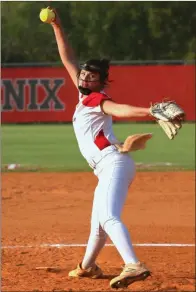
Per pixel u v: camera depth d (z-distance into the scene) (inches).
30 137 2674.7
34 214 1131.9
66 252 855.1
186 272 744.3
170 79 3211.1
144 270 585.3
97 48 4325.8
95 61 619.8
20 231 991.6
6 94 3255.4
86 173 1660.9
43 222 1064.2
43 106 3260.3
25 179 1558.8
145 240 936.9
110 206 612.7
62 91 3248.0
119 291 650.8
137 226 1036.5
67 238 943.7
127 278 585.3
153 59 4320.9
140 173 1652.3
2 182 1508.4
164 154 2113.7
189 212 1158.3
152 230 1008.2
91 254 696.4
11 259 812.0
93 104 609.0
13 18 4212.6
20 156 2059.5
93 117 618.5
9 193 1354.6
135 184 1478.8
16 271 746.2
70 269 756.0
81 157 2026.3
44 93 3253.0
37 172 1684.3
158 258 825.5
